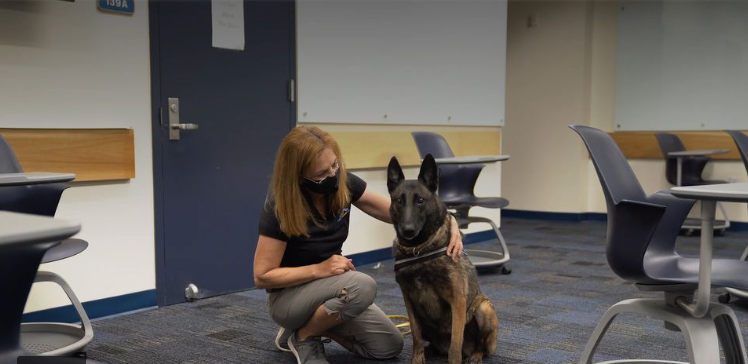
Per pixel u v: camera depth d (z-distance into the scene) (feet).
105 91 9.64
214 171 11.16
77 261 9.41
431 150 13.55
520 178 23.24
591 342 6.58
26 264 2.59
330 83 13.19
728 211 19.74
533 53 22.63
